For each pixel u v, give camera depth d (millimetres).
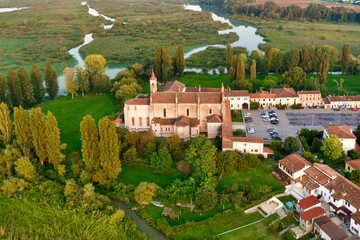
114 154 127812
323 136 150750
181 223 110688
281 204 114062
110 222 109250
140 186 120688
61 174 134625
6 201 121375
